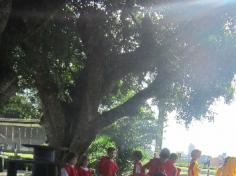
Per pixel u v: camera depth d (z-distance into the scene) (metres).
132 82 16.55
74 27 13.16
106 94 15.38
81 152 14.50
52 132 14.74
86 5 12.74
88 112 14.49
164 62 14.65
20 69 12.69
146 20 14.13
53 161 6.29
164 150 12.54
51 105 14.36
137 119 22.58
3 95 12.64
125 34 14.09
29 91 17.92
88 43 13.88
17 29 11.07
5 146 31.36
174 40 14.16
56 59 13.23
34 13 10.80
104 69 14.63
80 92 14.96
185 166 32.28
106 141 23.06
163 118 19.00
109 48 14.23
